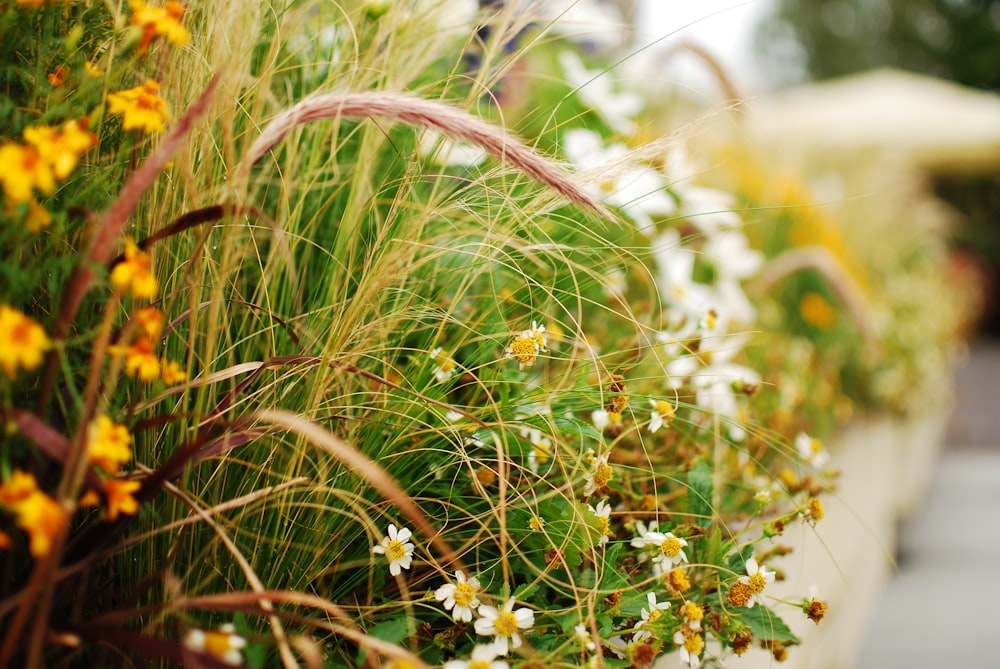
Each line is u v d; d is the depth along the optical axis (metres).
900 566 2.49
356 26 0.91
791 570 1.17
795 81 14.24
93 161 0.72
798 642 0.80
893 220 3.49
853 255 2.64
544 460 0.83
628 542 0.83
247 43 0.81
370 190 0.85
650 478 0.90
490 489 0.81
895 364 2.36
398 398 0.78
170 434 0.74
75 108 0.68
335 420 0.78
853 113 7.40
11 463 0.64
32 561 0.67
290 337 0.81
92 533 0.64
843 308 2.04
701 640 0.77
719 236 1.36
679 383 0.98
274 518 0.75
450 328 0.88
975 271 6.97
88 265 0.61
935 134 7.06
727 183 2.07
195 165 0.77
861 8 13.34
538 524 0.76
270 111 0.90
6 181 0.60
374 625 0.76
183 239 0.77
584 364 0.86
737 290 1.41
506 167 0.82
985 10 11.48
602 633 0.75
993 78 11.42
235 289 0.80
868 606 1.86
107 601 0.71
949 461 3.86
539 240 0.90
